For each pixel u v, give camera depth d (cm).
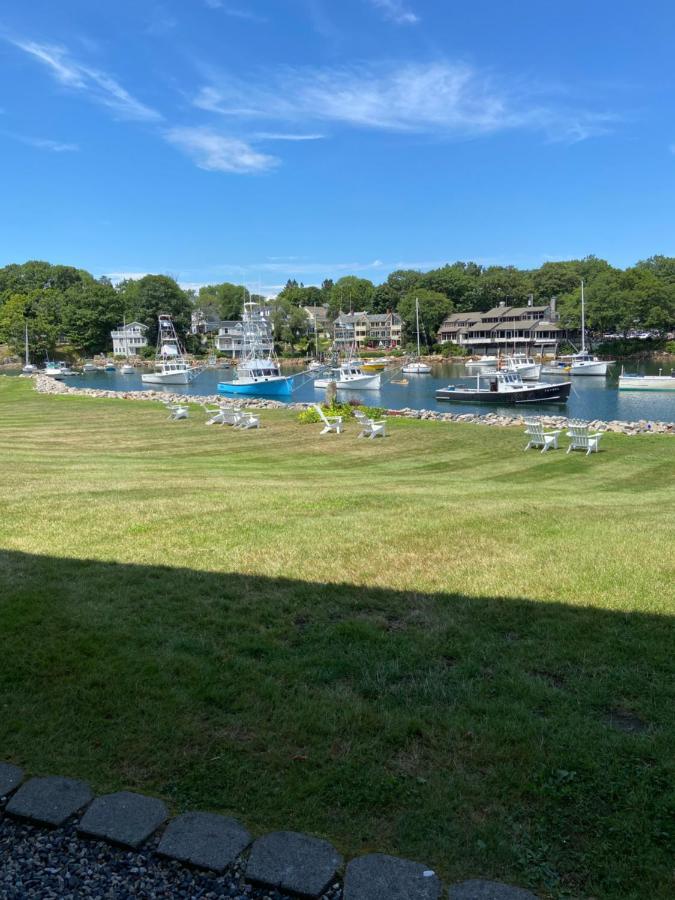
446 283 13400
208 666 454
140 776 344
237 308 13700
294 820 311
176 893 274
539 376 6178
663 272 12350
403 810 317
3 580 621
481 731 378
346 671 455
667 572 655
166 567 669
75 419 2664
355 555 718
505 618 543
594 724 384
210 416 2783
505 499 1150
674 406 4394
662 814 309
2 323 11550
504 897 265
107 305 11800
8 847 301
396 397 5322
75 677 441
